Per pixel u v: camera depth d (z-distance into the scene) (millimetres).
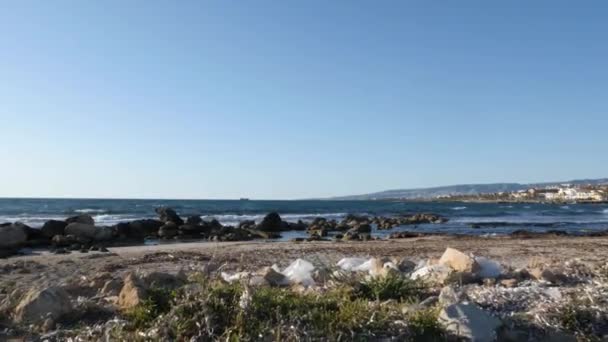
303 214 62375
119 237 28156
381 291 6312
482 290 6586
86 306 5957
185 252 16500
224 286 5707
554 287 6949
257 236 30234
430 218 48844
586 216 60938
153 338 4777
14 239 22531
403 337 4848
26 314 5621
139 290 5926
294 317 4984
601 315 5520
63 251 19625
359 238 26266
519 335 5090
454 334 4910
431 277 7457
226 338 4645
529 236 26297
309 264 8273
